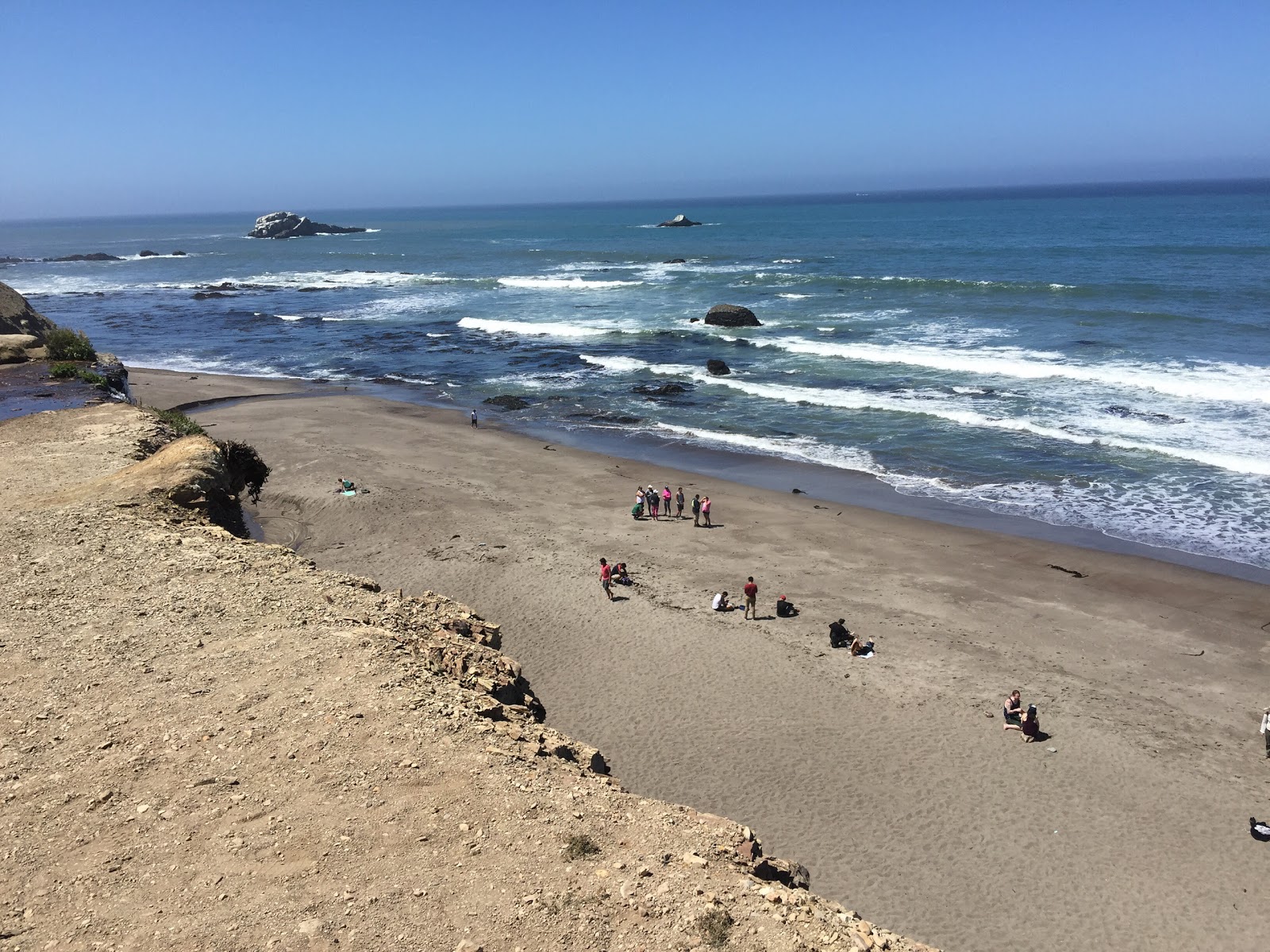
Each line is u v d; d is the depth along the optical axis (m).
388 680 9.39
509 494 27.38
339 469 29.56
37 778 7.72
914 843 12.48
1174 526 23.39
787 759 14.31
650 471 29.81
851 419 34.62
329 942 6.10
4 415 23.64
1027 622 18.86
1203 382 34.72
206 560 12.66
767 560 22.28
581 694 16.27
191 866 6.78
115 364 33.88
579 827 7.50
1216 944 10.73
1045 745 14.59
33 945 6.00
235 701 8.92
